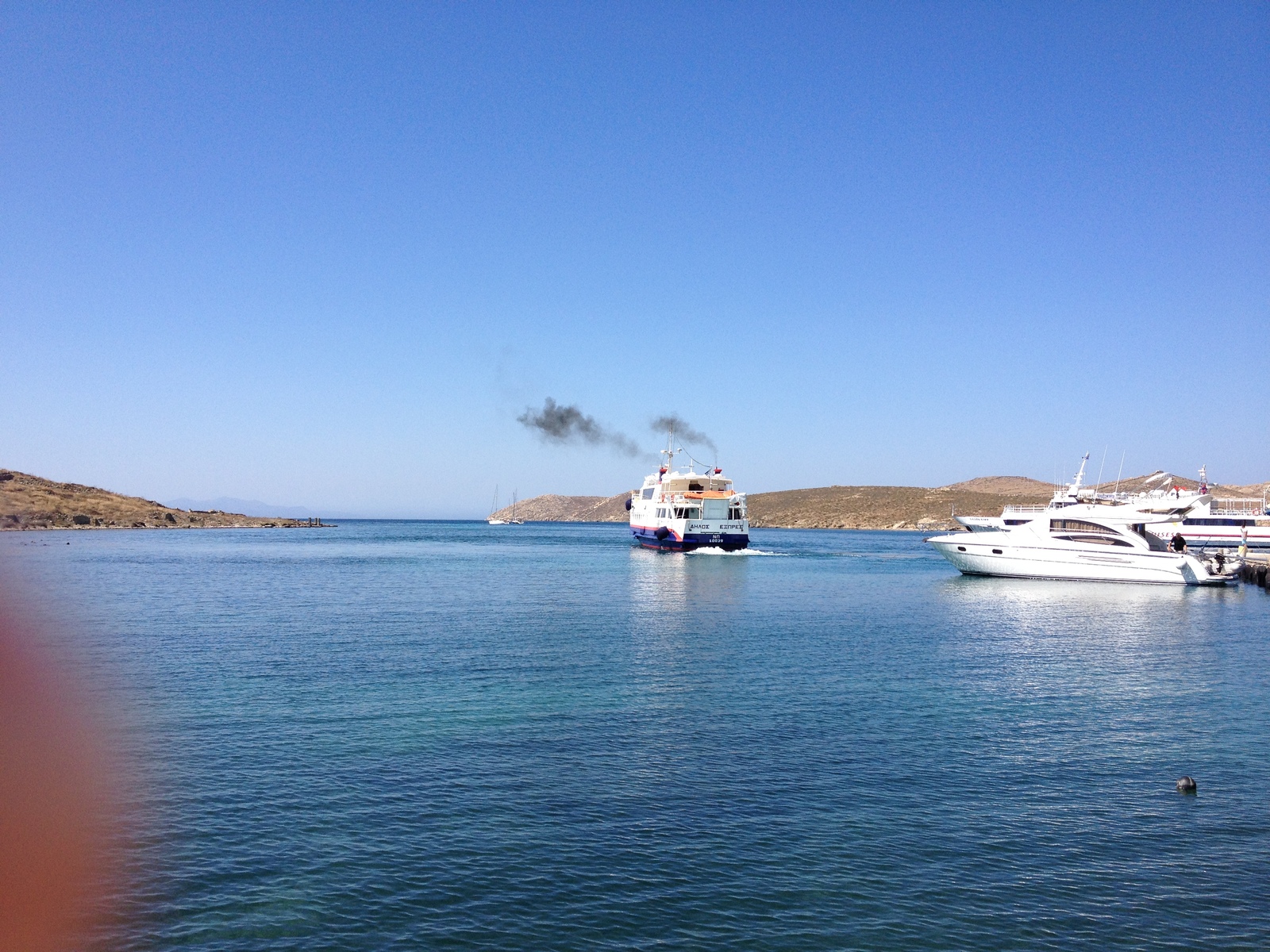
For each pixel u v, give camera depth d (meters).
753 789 18.28
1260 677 31.23
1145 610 54.12
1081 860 15.12
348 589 62.47
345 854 14.87
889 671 31.44
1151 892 14.00
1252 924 13.09
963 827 16.47
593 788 18.16
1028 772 19.69
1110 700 27.14
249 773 18.81
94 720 22.91
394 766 19.34
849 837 15.91
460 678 28.83
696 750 20.91
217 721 22.97
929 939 12.57
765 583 72.06
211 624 41.81
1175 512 100.75
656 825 16.28
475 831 15.90
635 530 133.12
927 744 21.73
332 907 13.11
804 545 162.12
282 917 12.79
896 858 15.08
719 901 13.50
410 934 12.45
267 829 15.82
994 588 69.00
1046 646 38.41
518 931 12.56
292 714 23.78
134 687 27.00
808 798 17.80
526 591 62.66
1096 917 13.23
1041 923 13.03
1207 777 19.45
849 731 22.80
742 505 108.75
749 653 35.00
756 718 24.03
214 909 12.96
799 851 15.27
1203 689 28.92
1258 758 20.94
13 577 67.44
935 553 136.88
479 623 43.41
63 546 117.44
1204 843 15.90
